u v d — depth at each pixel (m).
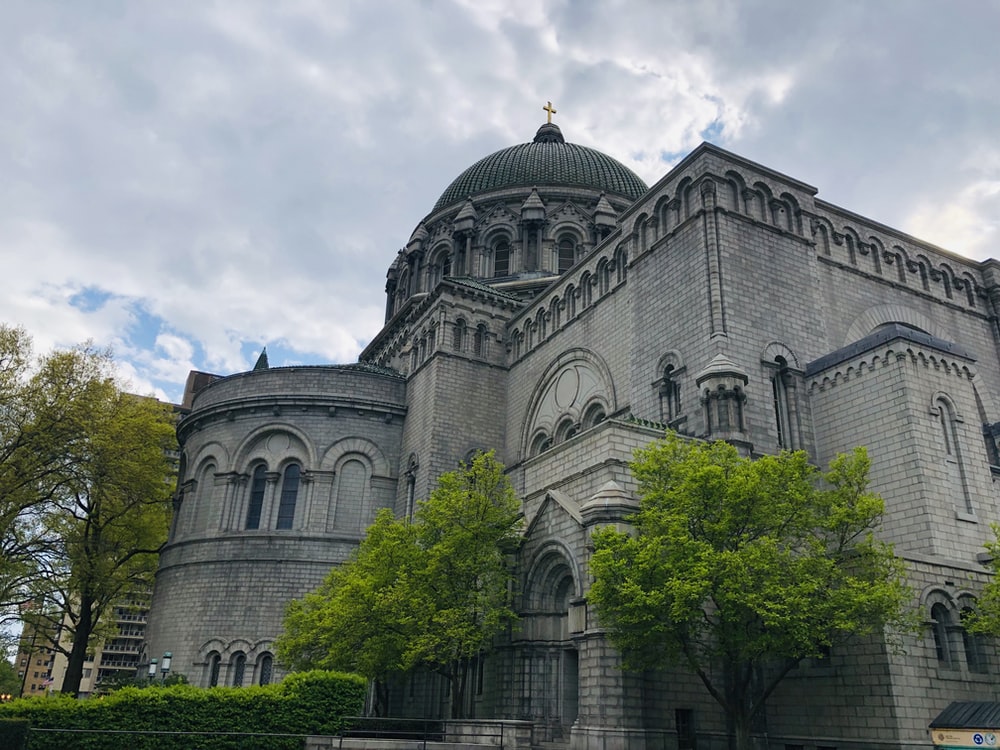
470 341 54.00
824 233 41.97
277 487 51.72
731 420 33.03
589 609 26.81
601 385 44.03
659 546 23.92
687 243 38.69
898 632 25.69
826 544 25.59
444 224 72.12
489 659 33.00
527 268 65.69
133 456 51.69
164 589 51.94
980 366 45.22
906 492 31.38
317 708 27.22
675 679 27.22
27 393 46.84
